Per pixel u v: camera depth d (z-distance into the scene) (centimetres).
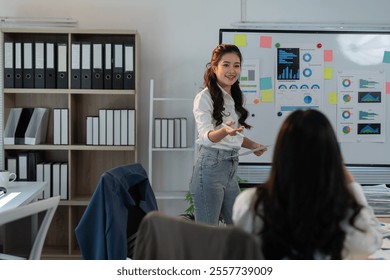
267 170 373
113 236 185
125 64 353
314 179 113
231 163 259
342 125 376
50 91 350
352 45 375
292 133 115
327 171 114
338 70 375
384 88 376
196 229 111
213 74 261
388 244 171
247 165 373
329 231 114
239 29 371
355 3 382
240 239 103
